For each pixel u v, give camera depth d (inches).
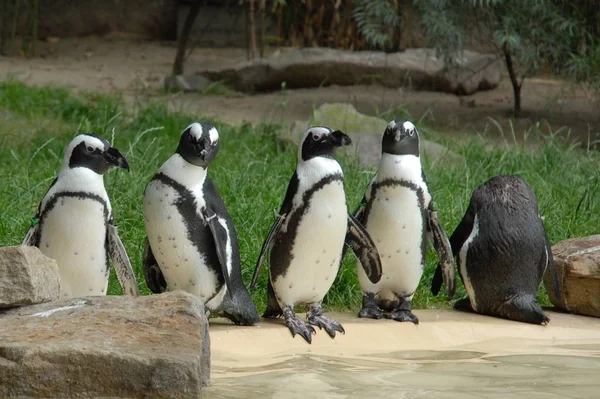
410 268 389.7
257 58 1125.1
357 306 435.2
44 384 280.5
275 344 365.1
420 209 380.5
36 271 315.9
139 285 432.1
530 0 814.5
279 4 1256.2
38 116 837.2
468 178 597.0
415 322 393.4
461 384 319.9
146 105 927.0
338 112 788.0
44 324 299.3
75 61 1240.2
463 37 866.1
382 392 307.0
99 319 302.0
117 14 1393.9
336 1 1203.2
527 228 411.2
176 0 1390.3
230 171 603.2
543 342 392.2
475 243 415.5
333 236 360.8
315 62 1069.1
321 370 335.6
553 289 443.5
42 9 1360.7
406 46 1165.7
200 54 1306.6
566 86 1084.5
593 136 876.0
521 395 305.6
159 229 353.4
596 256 433.7
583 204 568.7
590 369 345.4
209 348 313.7
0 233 456.8
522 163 684.1
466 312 430.6
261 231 477.7
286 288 371.9
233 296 369.7
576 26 812.0
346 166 638.5
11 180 558.3
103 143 349.7
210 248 357.4
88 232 350.0
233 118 913.5
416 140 378.6
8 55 1264.8
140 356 281.0
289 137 739.4
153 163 610.9
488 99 1055.0
